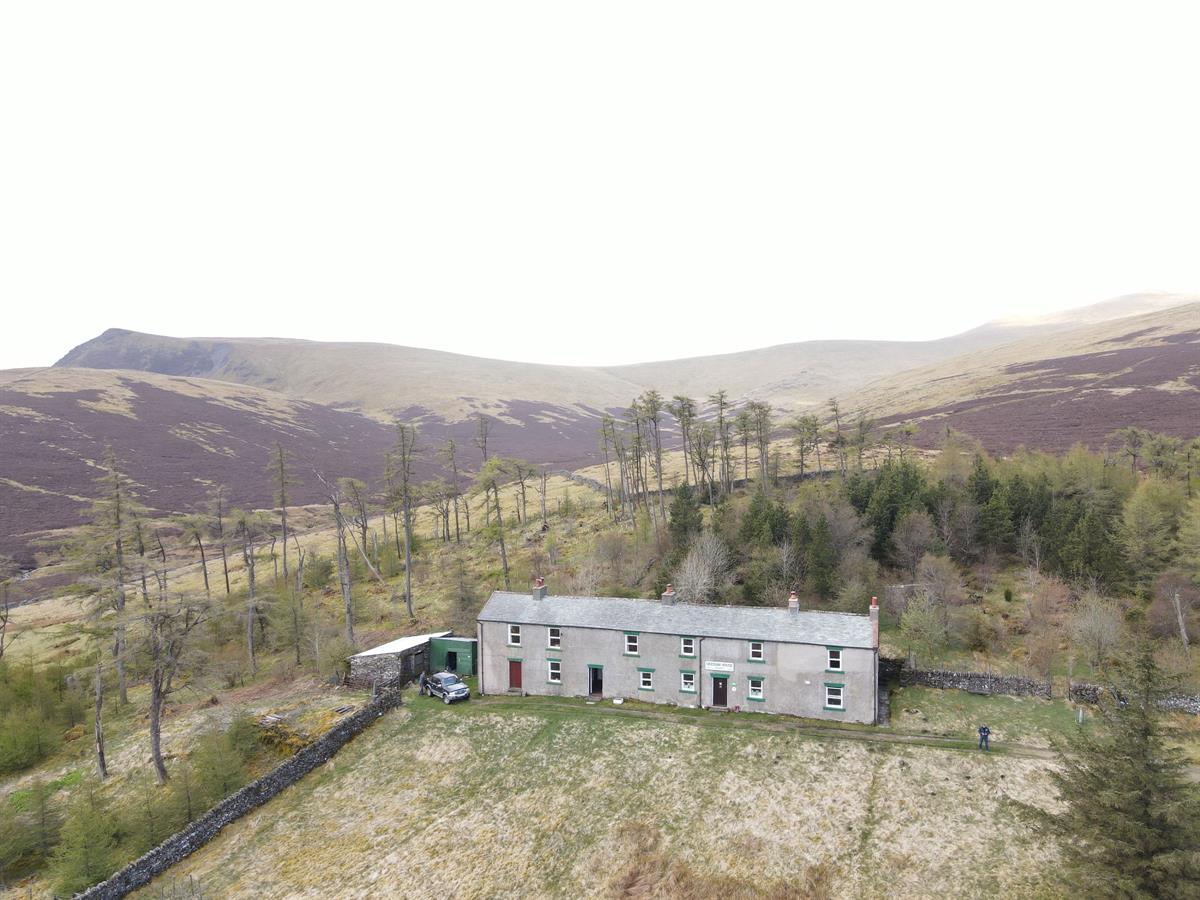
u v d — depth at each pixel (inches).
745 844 1455.5
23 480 5772.6
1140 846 1033.5
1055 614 2380.7
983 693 2007.9
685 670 2052.2
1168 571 2320.4
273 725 1990.7
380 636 2706.7
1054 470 3316.9
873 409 7770.7
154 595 2068.2
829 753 1732.3
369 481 7263.8
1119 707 1167.6
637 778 1699.1
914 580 2630.4
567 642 2161.7
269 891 1432.1
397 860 1502.2
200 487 6530.5
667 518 3523.6
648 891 1346.0
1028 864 1338.6
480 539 3964.1
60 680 2481.5
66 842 1524.4
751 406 4357.8
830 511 2871.6
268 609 2864.2
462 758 1845.5
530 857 1483.8
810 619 2009.1
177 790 1680.6
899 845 1421.0
